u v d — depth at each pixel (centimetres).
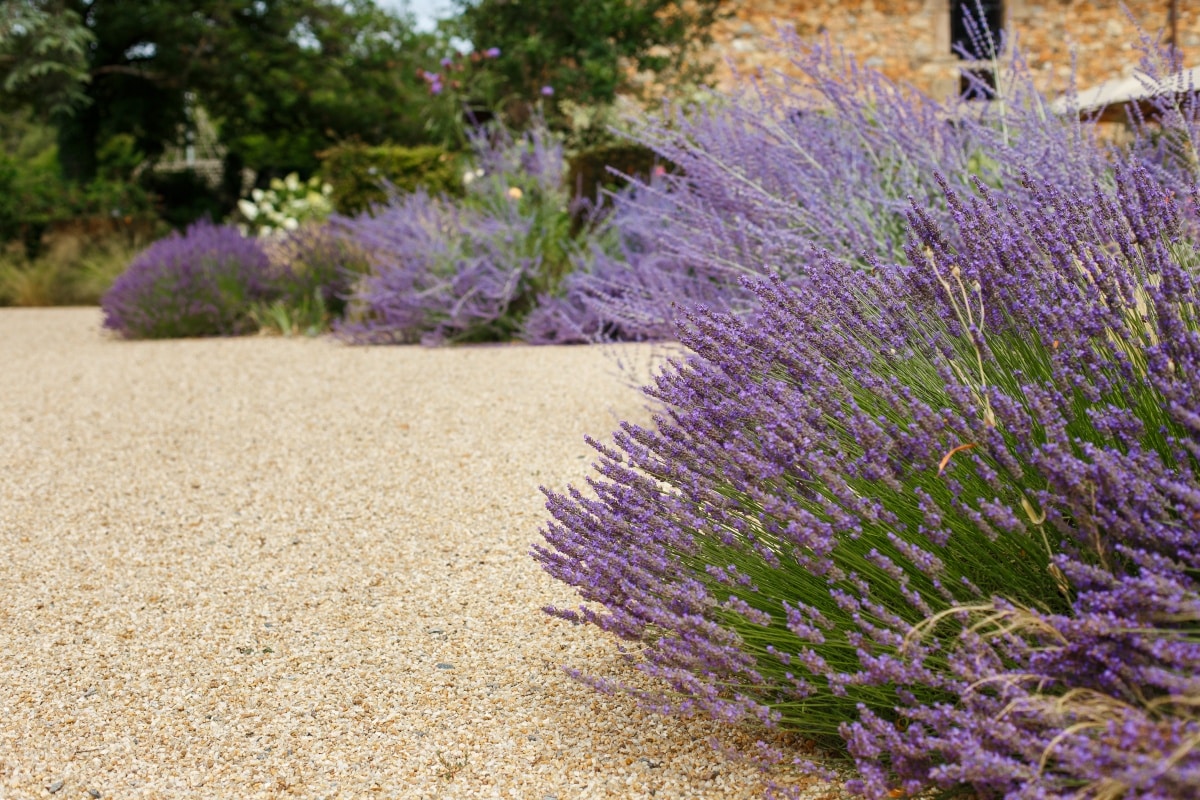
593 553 207
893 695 182
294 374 697
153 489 425
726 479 201
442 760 204
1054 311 182
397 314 823
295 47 2302
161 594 305
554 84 1432
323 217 1251
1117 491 150
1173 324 165
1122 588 143
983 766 137
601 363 647
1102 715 139
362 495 399
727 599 195
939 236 212
